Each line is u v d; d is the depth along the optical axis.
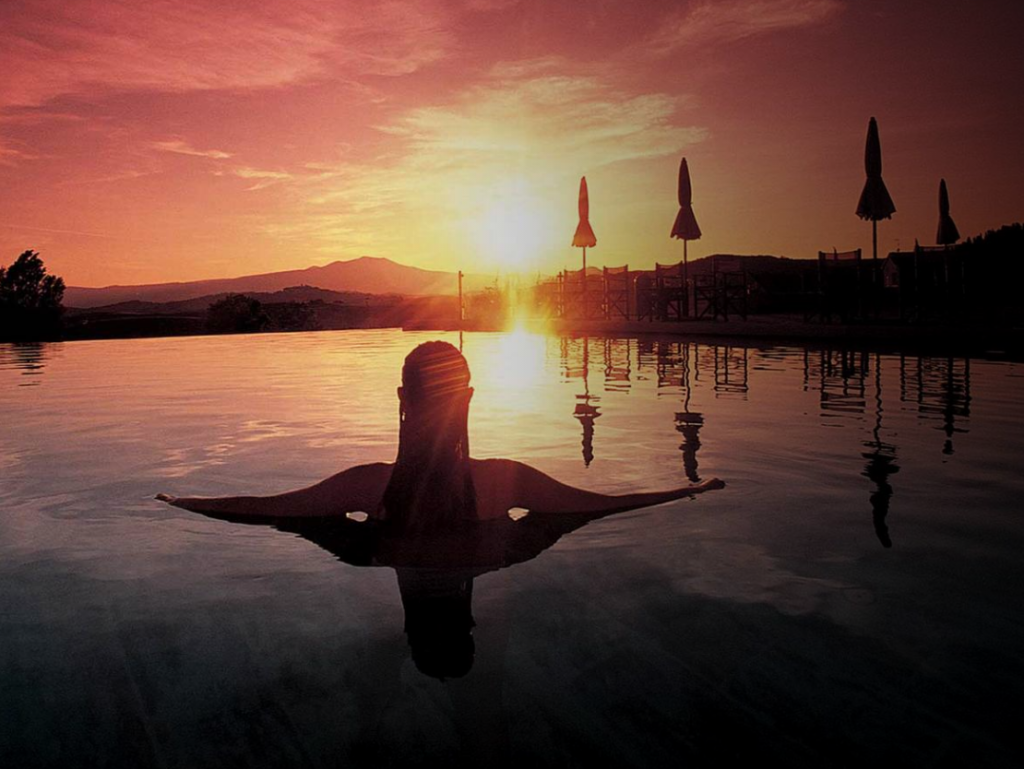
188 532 2.14
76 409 5.15
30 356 11.90
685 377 6.65
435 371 2.01
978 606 1.47
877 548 1.88
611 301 20.62
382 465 2.38
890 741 0.99
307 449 3.50
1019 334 8.87
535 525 2.13
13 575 1.80
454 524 2.08
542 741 1.01
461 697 1.14
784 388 5.61
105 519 2.31
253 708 1.12
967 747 0.97
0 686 1.22
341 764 0.96
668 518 2.19
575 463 3.02
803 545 1.91
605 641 1.33
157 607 1.57
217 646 1.36
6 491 2.71
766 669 1.21
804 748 0.97
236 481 2.84
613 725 1.05
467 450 2.07
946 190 16.09
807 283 14.09
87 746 1.02
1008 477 2.66
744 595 1.56
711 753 0.97
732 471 2.83
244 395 5.91
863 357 8.41
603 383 6.29
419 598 1.58
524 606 1.51
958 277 12.70
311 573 1.76
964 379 5.96
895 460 2.99
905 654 1.26
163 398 5.77
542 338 15.48
